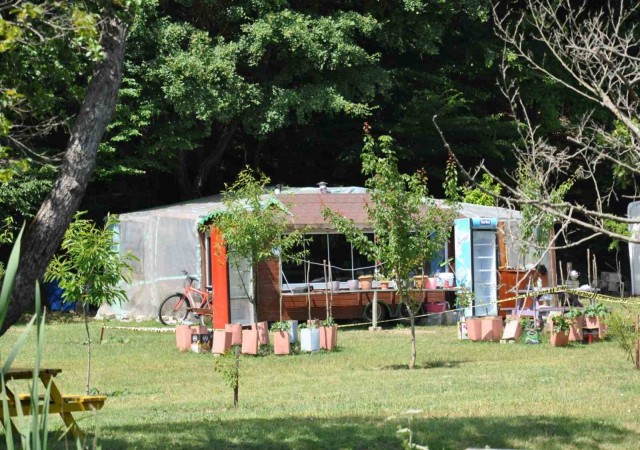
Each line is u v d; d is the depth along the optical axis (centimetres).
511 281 3262
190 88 3650
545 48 4544
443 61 4744
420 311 3372
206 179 4741
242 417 1540
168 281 3459
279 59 3891
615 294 4450
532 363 2272
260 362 2381
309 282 3350
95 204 4450
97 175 3731
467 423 1409
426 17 4125
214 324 3031
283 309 3155
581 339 2728
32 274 1145
